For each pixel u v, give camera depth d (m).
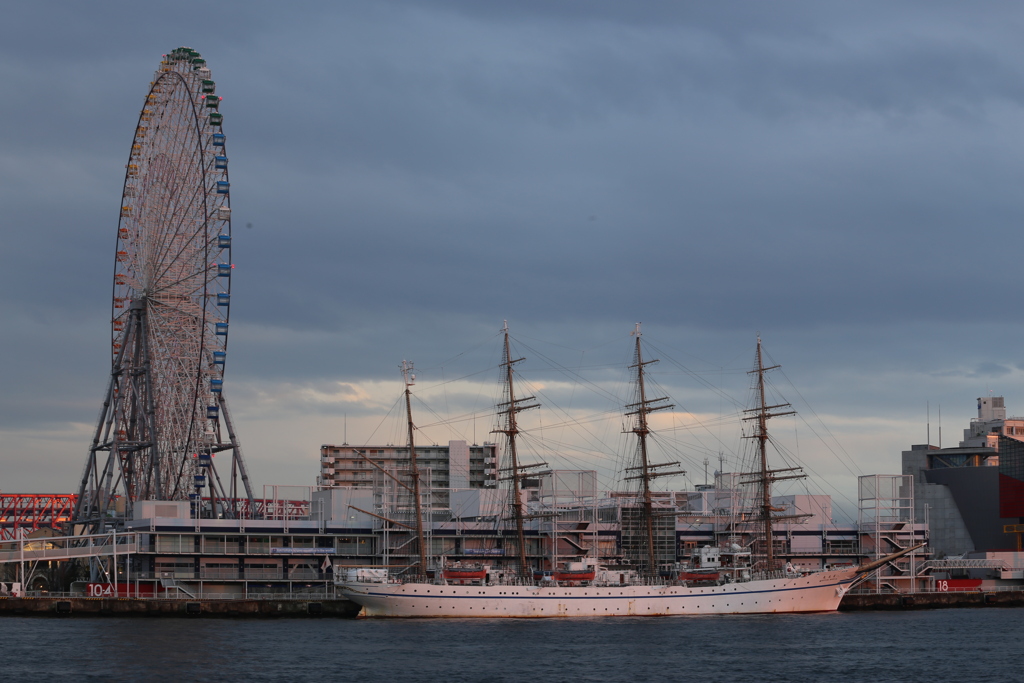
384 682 134.12
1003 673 144.00
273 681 133.88
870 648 164.88
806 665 148.88
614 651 159.50
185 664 144.75
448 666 145.38
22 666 142.12
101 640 166.12
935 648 165.38
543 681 135.88
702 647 164.38
